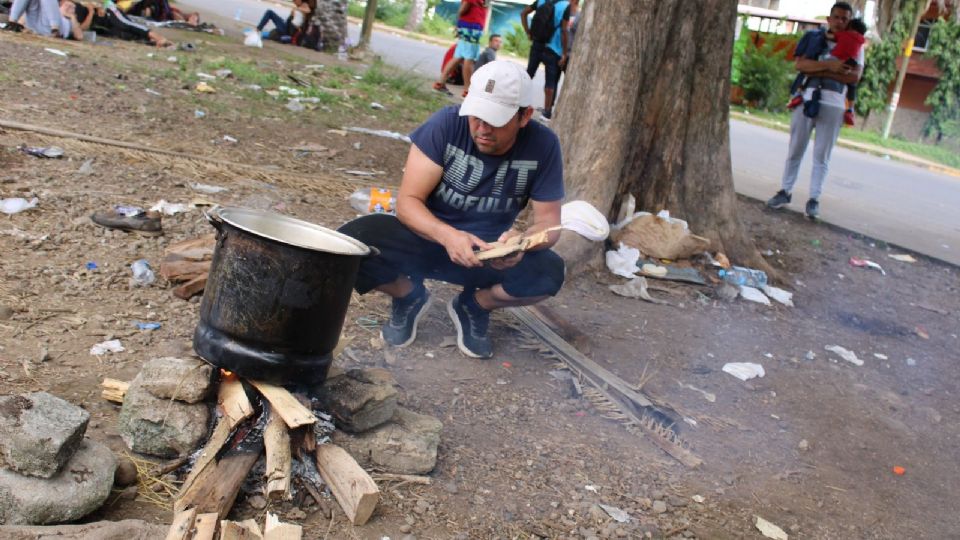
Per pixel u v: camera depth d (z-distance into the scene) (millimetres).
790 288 6855
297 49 16562
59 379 3357
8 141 6172
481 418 3773
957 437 4645
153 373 2951
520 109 3553
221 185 6301
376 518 2900
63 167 5934
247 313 2846
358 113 10625
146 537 2471
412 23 32938
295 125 9062
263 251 2801
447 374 4133
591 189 6289
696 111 6727
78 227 4918
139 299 4223
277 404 2861
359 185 7113
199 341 2965
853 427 4516
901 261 8438
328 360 3055
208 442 2965
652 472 3631
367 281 4016
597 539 3072
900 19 25156
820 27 9148
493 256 3543
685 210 6855
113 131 7199
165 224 5258
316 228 3223
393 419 3279
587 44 6398
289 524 2555
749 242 7027
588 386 4270
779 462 3984
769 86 25906
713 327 5629
